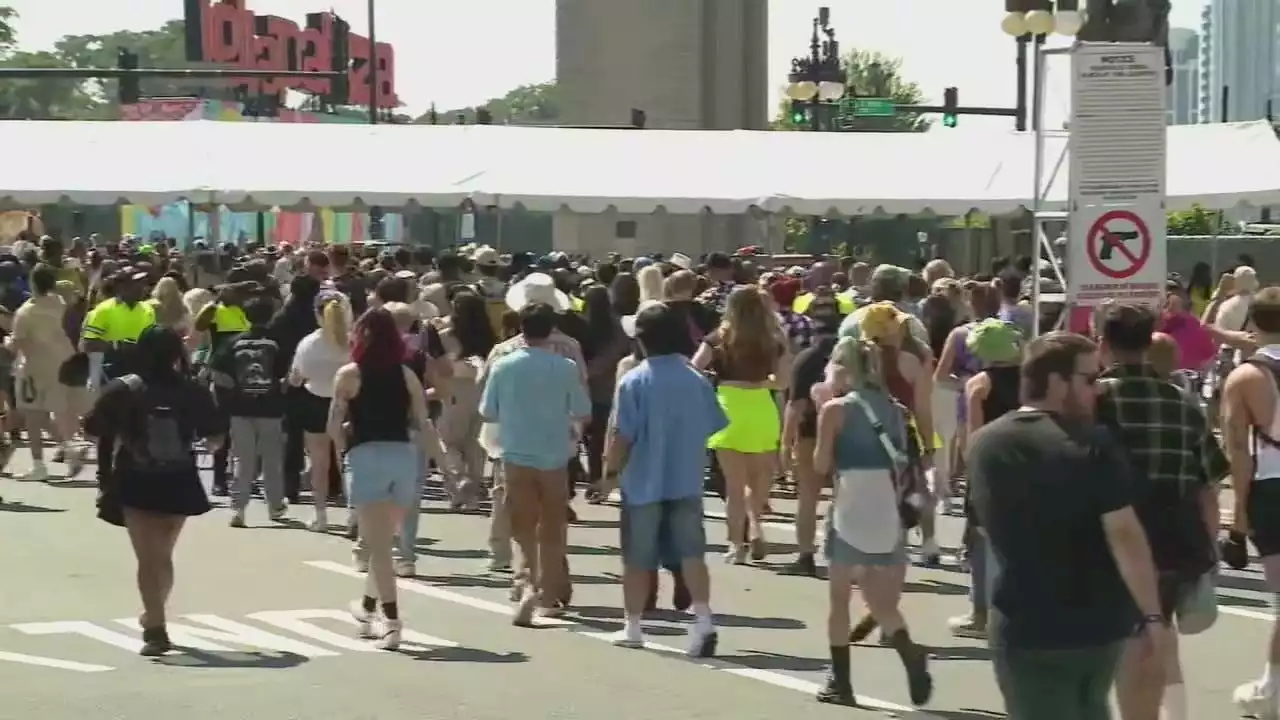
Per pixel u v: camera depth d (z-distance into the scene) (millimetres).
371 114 92125
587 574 22312
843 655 14891
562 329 27141
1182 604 12422
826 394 18656
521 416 18625
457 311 27406
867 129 124250
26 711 14523
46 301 31094
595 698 15141
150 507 16578
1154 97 23312
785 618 19172
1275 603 14164
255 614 19188
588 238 81500
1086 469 9258
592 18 99688
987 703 15141
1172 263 55250
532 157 47344
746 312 22125
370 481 17109
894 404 14766
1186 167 44938
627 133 48375
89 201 46031
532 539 18844
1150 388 12289
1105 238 23359
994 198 46000
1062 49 23828
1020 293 28828
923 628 18641
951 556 23719
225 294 27875
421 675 16094
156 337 16688
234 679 15867
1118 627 9352
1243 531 14086
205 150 47344
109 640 17641
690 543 17078
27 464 33781
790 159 47188
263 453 26297
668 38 98688
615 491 30641
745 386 22406
